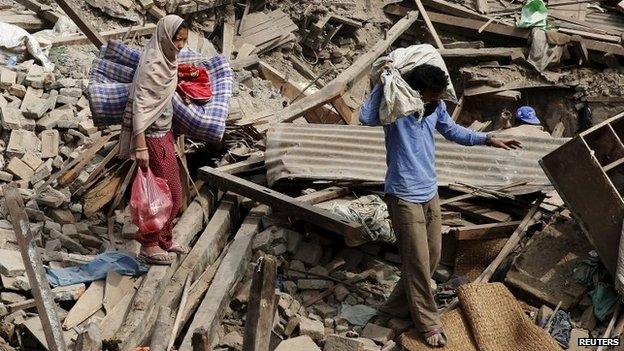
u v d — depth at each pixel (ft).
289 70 36.06
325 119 30.30
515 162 22.13
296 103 27.78
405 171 17.02
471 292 18.16
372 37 38.88
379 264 20.57
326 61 38.06
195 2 34.19
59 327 15.02
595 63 35.94
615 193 17.76
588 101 34.68
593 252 19.12
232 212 21.83
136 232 19.63
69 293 17.94
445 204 21.34
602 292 18.38
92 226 20.93
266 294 13.75
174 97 18.80
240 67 31.89
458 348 17.51
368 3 39.65
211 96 19.44
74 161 21.59
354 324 18.84
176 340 17.94
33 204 20.54
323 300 19.79
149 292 17.80
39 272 15.14
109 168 21.93
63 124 22.89
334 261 20.54
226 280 18.95
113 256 19.01
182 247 19.57
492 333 17.62
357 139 22.94
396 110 16.37
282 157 22.59
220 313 18.29
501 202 21.38
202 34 35.22
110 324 17.16
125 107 18.47
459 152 22.44
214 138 19.34
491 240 20.66
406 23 38.11
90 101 18.47
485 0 39.32
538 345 17.28
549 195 21.02
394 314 18.80
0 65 24.64
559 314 18.44
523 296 19.06
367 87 34.14
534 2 36.86
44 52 26.37
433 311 17.60
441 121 18.10
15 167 21.48
